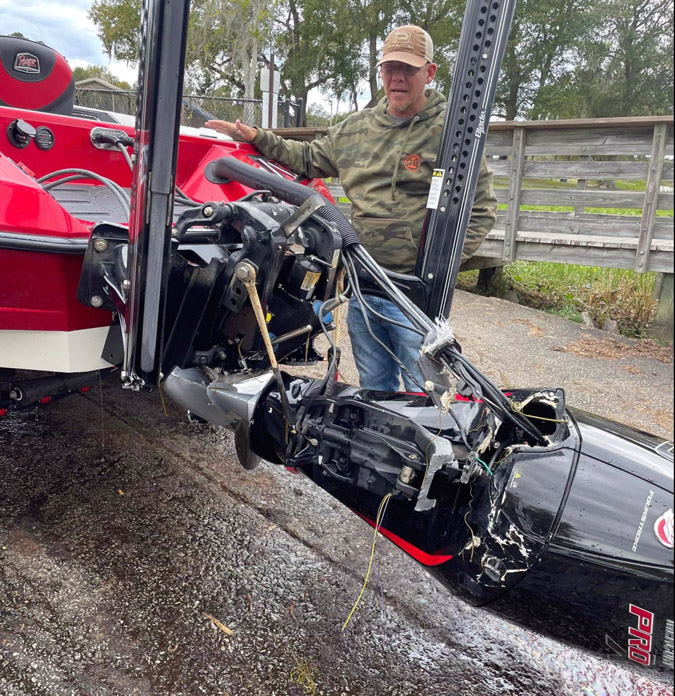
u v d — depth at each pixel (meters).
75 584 2.24
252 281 1.84
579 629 1.57
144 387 2.11
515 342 5.46
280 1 32.00
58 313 2.16
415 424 1.71
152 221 1.82
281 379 1.90
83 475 2.94
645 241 6.20
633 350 5.49
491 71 2.42
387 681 1.95
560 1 29.88
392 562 2.52
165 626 2.09
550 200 6.73
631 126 6.18
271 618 2.16
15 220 2.03
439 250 2.60
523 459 1.62
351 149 2.99
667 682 1.54
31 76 3.04
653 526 1.45
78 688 1.82
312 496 2.93
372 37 35.06
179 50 1.69
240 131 3.12
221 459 3.18
